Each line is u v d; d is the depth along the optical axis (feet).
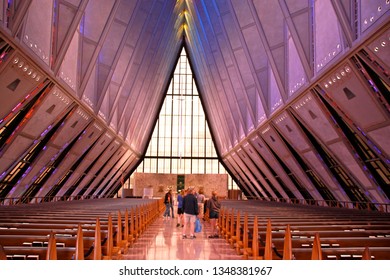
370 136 41.06
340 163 51.98
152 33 73.46
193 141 142.82
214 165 141.38
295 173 71.10
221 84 86.74
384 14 28.48
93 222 28.81
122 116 80.74
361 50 33.12
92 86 61.00
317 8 41.63
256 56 61.11
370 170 47.37
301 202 80.69
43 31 39.24
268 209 51.21
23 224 25.82
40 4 37.91
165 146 142.10
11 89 37.86
